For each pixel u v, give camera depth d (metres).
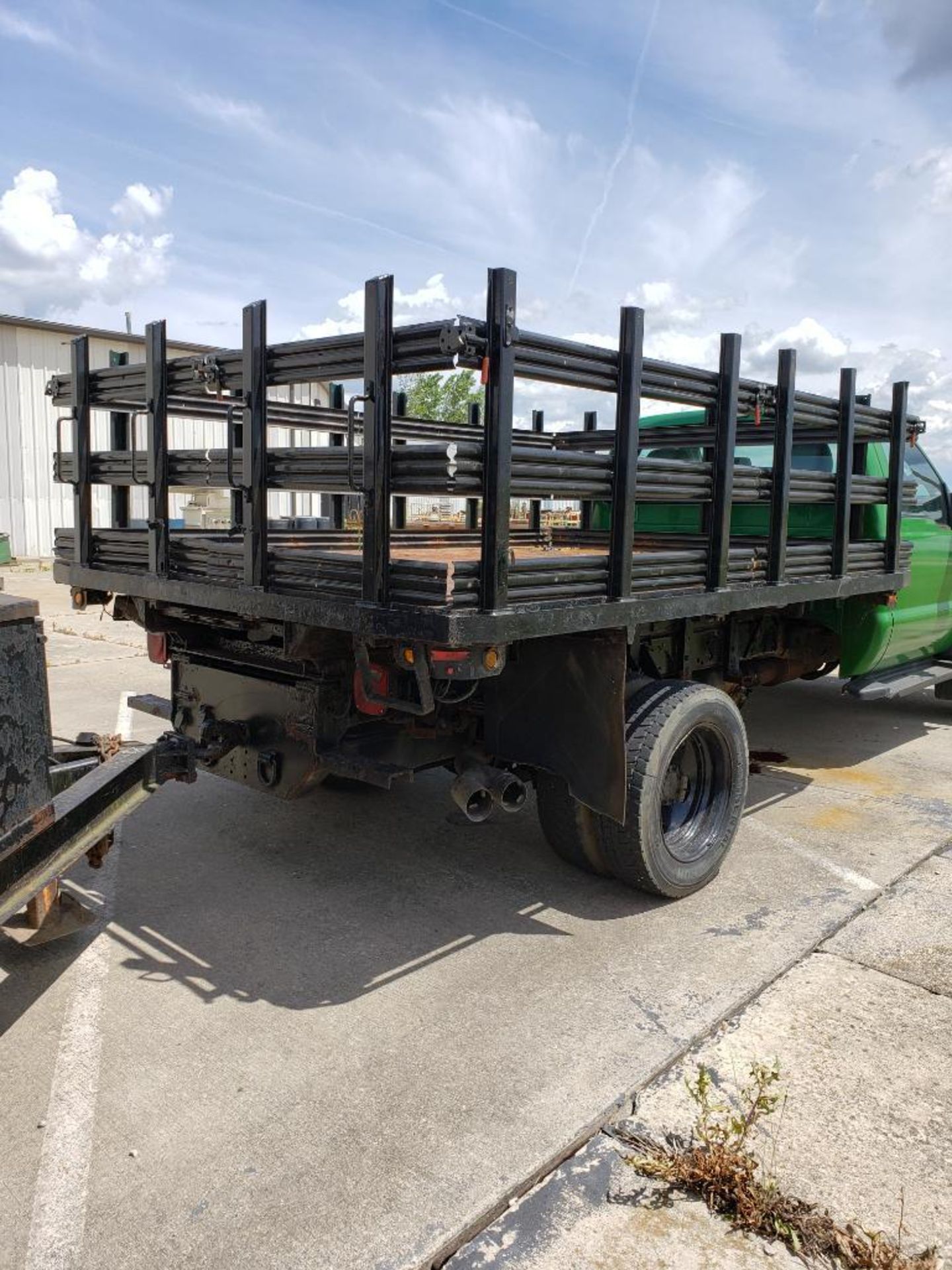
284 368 3.23
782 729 7.07
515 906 3.91
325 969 3.38
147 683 8.24
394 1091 2.67
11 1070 2.78
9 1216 2.21
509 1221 2.22
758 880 4.22
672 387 3.50
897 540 5.27
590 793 3.63
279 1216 2.21
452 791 3.56
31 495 21.53
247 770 4.05
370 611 2.97
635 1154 2.44
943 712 7.67
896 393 5.12
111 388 4.00
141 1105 2.61
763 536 5.61
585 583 3.25
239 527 4.70
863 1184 2.34
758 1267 2.10
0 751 2.54
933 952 3.55
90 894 3.98
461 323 2.67
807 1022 3.05
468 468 2.79
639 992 3.22
